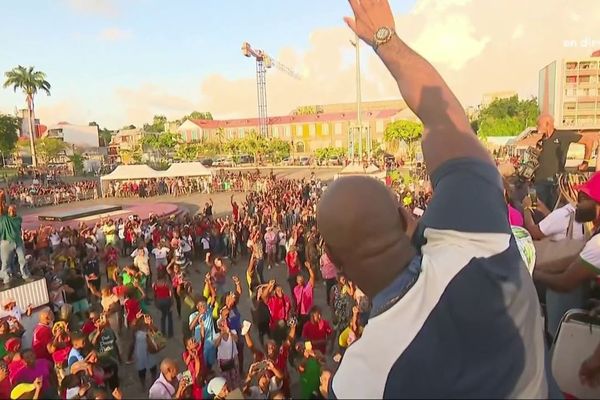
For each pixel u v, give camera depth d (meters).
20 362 5.77
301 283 8.62
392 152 79.88
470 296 0.90
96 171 70.19
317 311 7.19
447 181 1.07
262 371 5.71
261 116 97.06
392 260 0.99
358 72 29.36
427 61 1.25
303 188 29.92
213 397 5.45
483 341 0.89
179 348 9.41
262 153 78.12
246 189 42.44
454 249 0.97
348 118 89.00
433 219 1.04
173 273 11.39
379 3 1.31
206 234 16.78
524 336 0.93
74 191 39.75
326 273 11.13
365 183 1.03
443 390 0.86
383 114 86.38
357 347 0.97
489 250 0.97
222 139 91.00
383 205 1.00
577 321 1.66
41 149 81.19
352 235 0.98
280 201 23.89
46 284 10.41
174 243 14.41
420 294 0.94
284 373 6.18
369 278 1.00
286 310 8.16
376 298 1.00
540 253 1.80
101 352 6.77
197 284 14.06
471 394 0.86
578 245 1.76
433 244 1.02
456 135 1.13
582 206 1.95
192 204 34.91
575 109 39.06
